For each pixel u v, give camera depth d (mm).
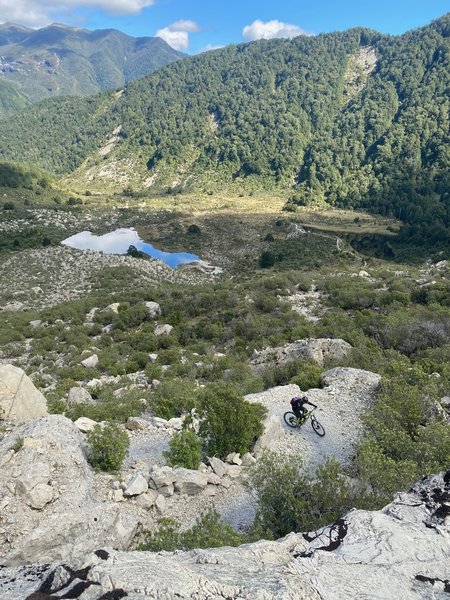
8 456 9031
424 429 11797
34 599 4250
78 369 28141
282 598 4277
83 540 7801
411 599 4660
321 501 8039
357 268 69688
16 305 54031
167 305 44094
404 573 5020
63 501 8469
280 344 29453
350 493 8289
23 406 13531
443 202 140000
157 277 69750
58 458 9477
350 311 39219
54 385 25328
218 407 12898
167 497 10258
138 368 29328
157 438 14047
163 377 25000
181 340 36500
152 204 151125
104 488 9992
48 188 160250
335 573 4930
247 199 173375
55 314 45062
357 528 5762
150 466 11867
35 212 117000
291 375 22641
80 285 62250
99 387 23453
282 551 5473
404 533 5660
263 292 47281
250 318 37406
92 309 47219
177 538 7402
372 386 17953
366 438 12141
